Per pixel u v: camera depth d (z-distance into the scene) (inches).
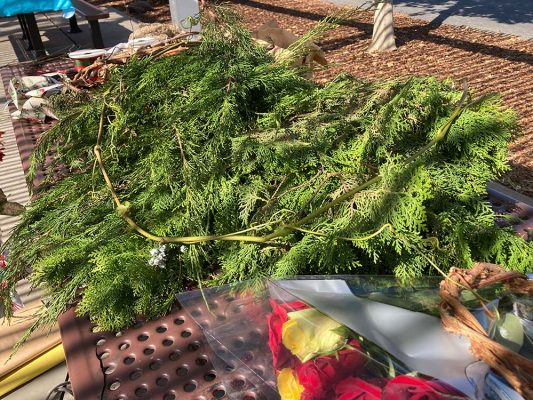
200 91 68.8
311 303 40.5
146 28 148.6
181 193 61.1
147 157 67.4
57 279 58.8
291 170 59.8
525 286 41.0
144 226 58.9
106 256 55.7
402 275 48.8
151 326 53.3
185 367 47.9
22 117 116.0
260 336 42.5
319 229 54.9
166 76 74.9
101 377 47.1
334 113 65.4
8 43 358.0
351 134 63.4
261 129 64.9
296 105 68.1
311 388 36.4
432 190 54.2
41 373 69.1
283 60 79.6
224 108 65.2
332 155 61.1
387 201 50.9
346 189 56.1
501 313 38.5
